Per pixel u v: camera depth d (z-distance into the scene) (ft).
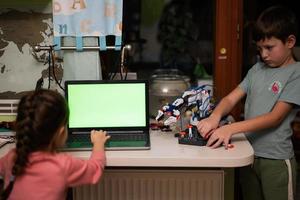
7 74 6.57
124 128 5.46
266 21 5.12
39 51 6.39
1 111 6.19
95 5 5.93
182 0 8.94
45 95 4.18
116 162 4.54
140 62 9.29
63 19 5.99
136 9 9.12
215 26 7.70
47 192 4.06
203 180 5.46
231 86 7.78
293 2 8.16
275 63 5.33
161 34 9.07
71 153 4.70
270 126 5.16
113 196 5.65
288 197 5.46
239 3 7.55
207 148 4.83
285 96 5.17
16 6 6.34
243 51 7.98
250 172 5.84
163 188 5.55
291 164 5.42
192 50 8.91
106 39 6.11
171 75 7.49
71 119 5.43
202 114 5.41
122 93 5.49
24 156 4.06
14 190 4.11
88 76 6.18
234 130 4.97
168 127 5.69
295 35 5.21
